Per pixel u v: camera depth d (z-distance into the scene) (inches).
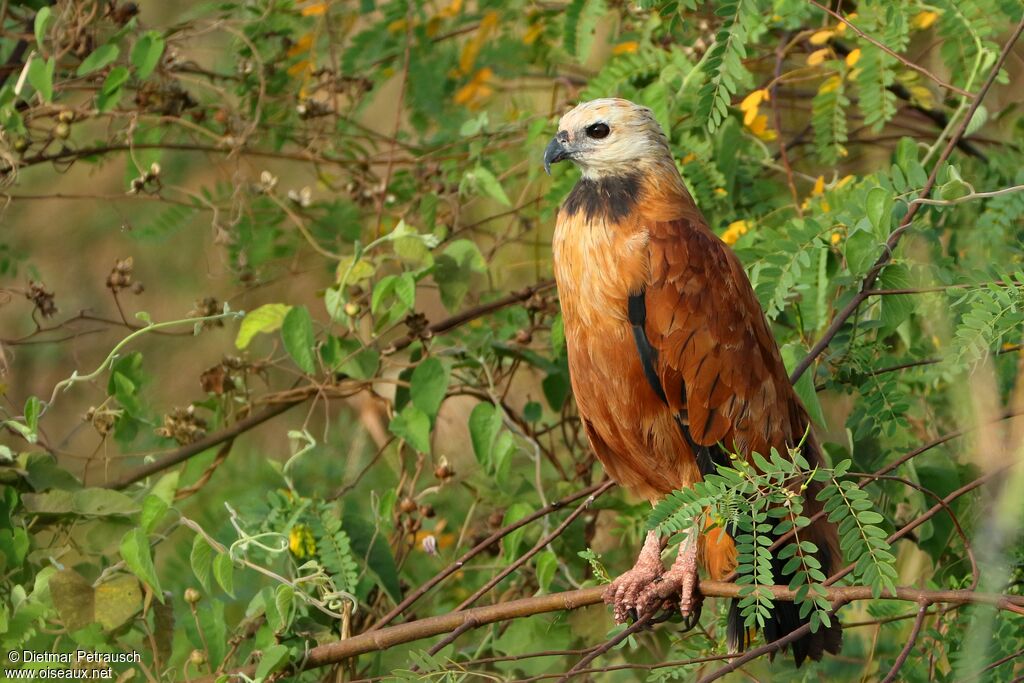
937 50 390.9
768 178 450.0
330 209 471.8
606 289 333.4
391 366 402.3
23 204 543.8
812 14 431.8
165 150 490.9
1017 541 285.3
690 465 342.3
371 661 356.5
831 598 264.4
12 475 327.3
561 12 458.0
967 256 354.0
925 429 370.6
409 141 502.6
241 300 540.1
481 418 365.4
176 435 386.9
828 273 346.0
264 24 440.5
